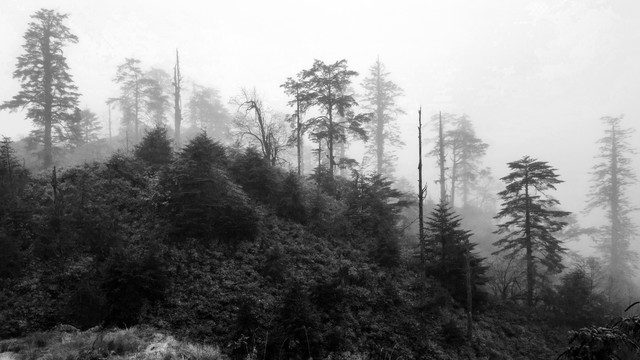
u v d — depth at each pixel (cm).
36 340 973
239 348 1141
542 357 1683
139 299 1198
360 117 2969
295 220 2053
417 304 1697
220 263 1537
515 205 2334
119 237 1455
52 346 938
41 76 3394
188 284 1384
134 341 994
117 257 1255
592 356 459
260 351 1154
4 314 1123
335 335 1280
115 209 1630
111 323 1149
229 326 1240
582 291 2052
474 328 1716
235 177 2106
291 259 1706
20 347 931
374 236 2170
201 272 1454
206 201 1669
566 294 2053
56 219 1394
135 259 1298
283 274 1557
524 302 2233
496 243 2397
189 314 1255
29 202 1567
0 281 1215
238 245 1666
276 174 2252
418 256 2130
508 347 1683
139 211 1672
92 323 1121
